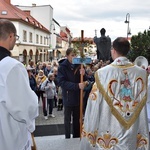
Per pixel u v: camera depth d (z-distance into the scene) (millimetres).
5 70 1952
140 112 2641
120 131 2555
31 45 36938
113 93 2559
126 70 2602
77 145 4145
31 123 2043
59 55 56500
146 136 2684
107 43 7145
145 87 2672
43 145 4164
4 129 1971
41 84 8492
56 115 8828
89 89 5156
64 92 4441
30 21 36656
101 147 2588
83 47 4086
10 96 1905
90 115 2627
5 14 30156
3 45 2057
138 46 9430
